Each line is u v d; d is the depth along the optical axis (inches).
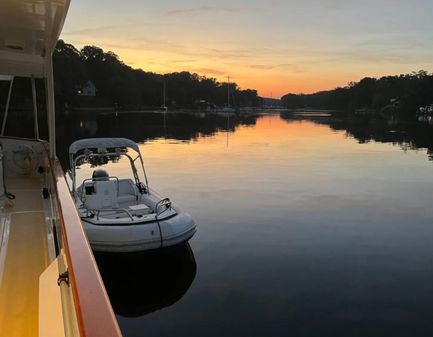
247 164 909.2
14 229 180.1
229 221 433.1
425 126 2778.1
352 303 251.9
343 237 382.0
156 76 5334.6
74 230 94.6
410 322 231.0
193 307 248.4
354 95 7229.3
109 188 332.2
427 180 725.9
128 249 278.1
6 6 140.4
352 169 856.3
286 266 309.3
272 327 224.8
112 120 2554.1
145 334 220.5
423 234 394.9
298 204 517.0
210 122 2960.1
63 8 140.4
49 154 247.8
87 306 59.3
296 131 2172.7
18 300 124.0
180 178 716.0
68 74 2910.9
